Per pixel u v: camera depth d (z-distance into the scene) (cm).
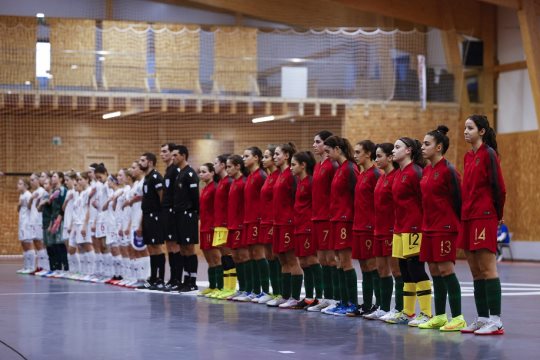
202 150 2617
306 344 726
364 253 935
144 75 2505
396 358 650
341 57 2581
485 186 794
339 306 972
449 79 2608
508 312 1023
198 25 2623
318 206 999
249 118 2620
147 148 2616
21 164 2523
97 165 1555
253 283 1148
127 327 843
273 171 1116
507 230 2491
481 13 2736
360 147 939
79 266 1608
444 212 828
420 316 861
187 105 2475
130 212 1409
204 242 1220
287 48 2636
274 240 1068
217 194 1193
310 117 2570
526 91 2659
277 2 2655
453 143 2600
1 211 2505
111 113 2573
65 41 2503
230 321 898
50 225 1698
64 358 649
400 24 2766
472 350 691
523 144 2566
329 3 2697
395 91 2567
